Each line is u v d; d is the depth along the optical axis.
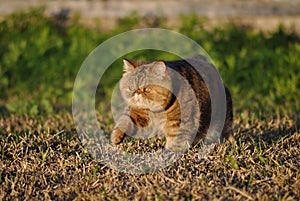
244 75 13.36
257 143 7.97
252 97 12.81
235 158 7.07
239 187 6.29
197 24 14.95
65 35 15.88
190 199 6.01
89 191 6.31
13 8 16.77
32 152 7.51
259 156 7.03
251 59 13.67
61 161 7.09
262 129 9.05
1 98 13.05
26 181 6.59
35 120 9.71
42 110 10.68
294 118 10.06
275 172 6.67
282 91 12.61
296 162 7.03
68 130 8.91
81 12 16.58
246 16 16.09
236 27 15.08
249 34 14.55
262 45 14.34
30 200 6.16
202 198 6.00
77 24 15.76
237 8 16.58
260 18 15.97
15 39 14.99
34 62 13.88
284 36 14.66
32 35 15.10
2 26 15.35
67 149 7.68
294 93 12.53
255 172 6.65
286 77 13.12
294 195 6.05
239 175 6.54
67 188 6.38
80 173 6.80
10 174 6.82
